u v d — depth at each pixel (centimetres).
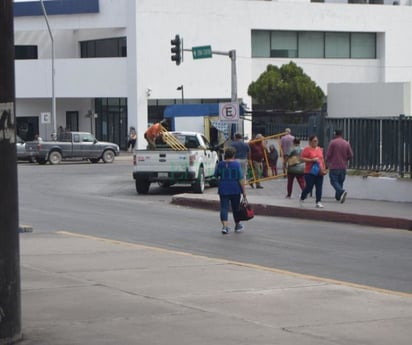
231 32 7188
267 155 3691
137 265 1487
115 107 7106
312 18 7569
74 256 1600
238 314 1062
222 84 7162
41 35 7275
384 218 2147
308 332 964
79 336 941
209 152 3444
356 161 2730
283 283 1304
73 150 5525
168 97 6919
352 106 5506
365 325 1004
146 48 6800
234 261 1568
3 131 852
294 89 6612
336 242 1848
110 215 2458
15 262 886
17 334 900
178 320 1023
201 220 2325
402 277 1390
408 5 8606
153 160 3247
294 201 2608
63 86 7012
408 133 2530
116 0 6869
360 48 7831
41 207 2689
